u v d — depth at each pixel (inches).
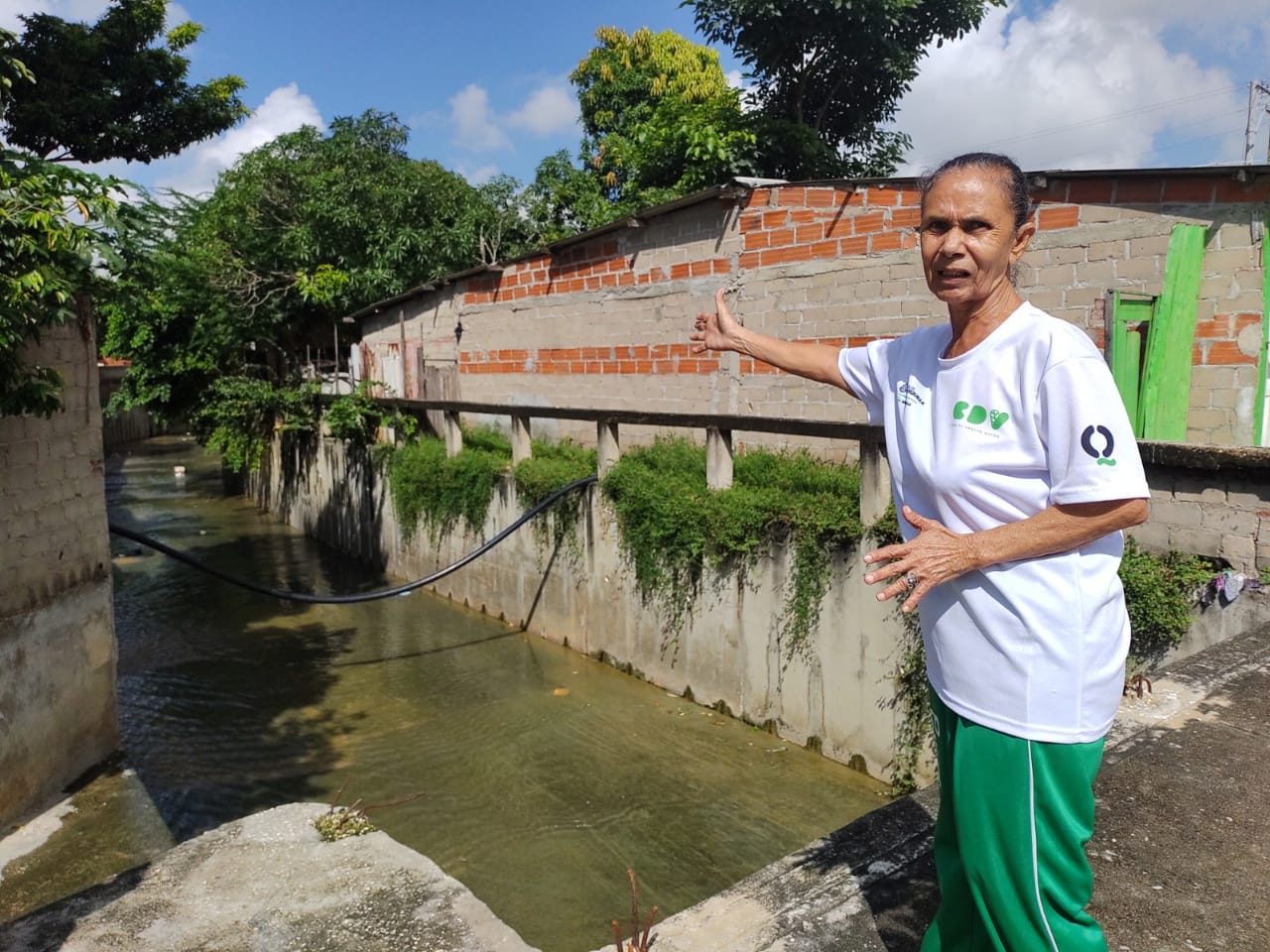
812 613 253.6
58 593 227.8
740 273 352.8
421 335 599.2
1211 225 221.0
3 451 204.7
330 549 581.6
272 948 108.2
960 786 62.6
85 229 196.7
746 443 360.8
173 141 421.4
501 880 202.2
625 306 414.9
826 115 561.3
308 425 609.6
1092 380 54.7
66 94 385.4
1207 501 197.0
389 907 116.4
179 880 124.3
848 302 312.5
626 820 227.0
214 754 272.7
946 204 60.2
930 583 57.9
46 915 115.8
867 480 237.3
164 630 406.9
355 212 649.6
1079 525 55.4
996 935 62.7
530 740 277.3
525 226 721.0
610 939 178.7
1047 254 252.4
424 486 459.2
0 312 169.9
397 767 263.0
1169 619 195.2
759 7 473.7
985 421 59.5
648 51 844.6
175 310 658.8
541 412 371.6
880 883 90.4
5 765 208.4
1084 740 58.6
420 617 421.1
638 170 615.8
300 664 358.0
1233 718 122.6
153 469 968.9
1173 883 87.0
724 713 288.0
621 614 331.9
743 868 203.5
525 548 386.3
